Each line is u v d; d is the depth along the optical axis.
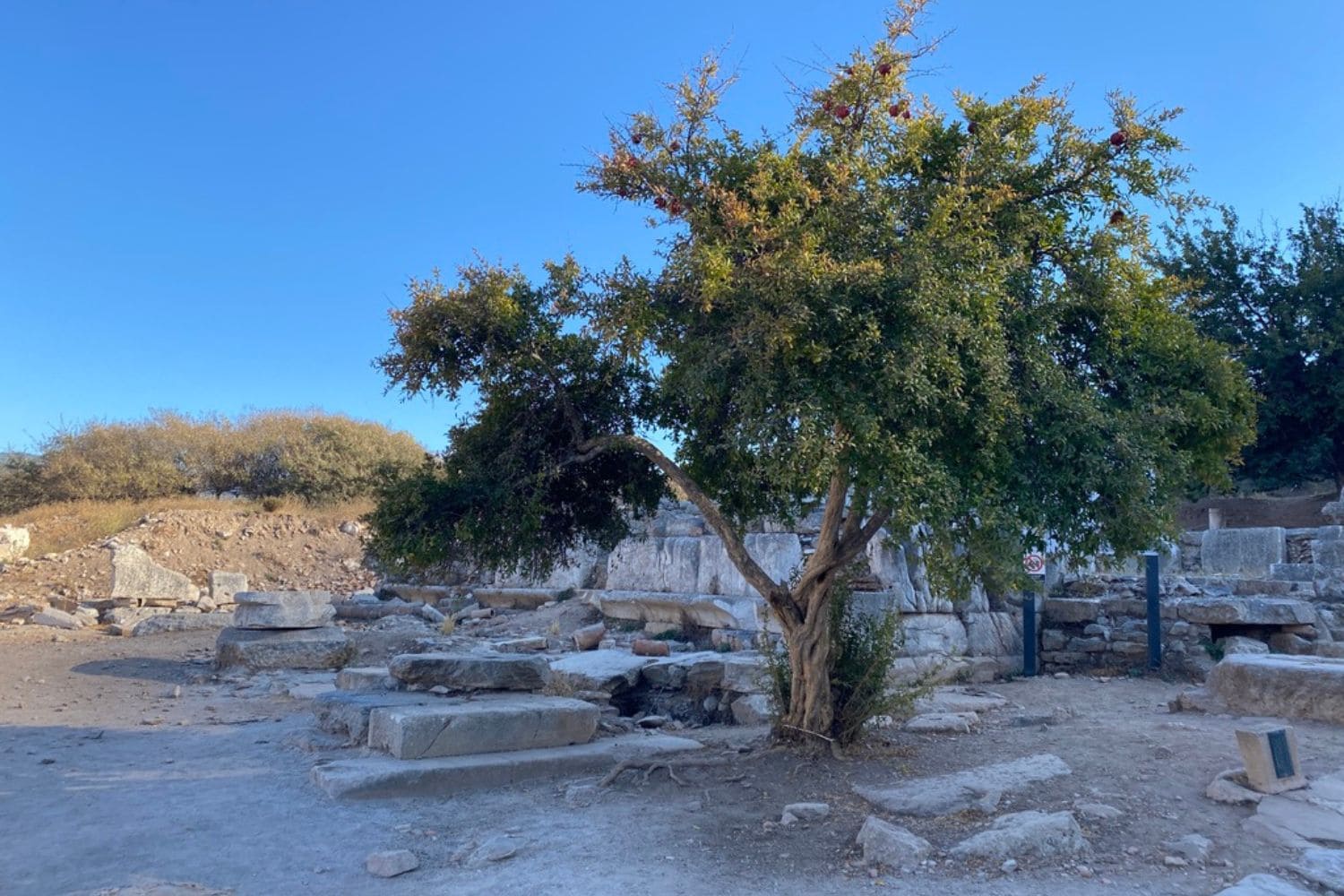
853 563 9.83
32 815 7.53
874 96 7.76
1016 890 5.62
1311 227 25.84
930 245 7.00
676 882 5.91
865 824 6.42
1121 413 7.36
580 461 9.78
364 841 6.89
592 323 8.20
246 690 14.33
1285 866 5.81
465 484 9.30
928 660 13.41
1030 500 7.02
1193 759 8.14
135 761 9.46
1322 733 9.19
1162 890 5.59
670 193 7.94
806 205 7.53
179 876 6.21
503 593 20.45
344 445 34.56
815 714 8.76
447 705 9.79
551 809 7.64
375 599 23.12
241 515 28.64
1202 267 26.33
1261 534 19.31
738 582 15.68
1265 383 25.08
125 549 22.98
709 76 8.16
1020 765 7.93
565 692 12.50
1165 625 14.88
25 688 14.14
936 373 6.59
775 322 6.65
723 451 9.01
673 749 9.49
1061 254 8.01
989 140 7.67
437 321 8.77
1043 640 15.62
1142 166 7.72
